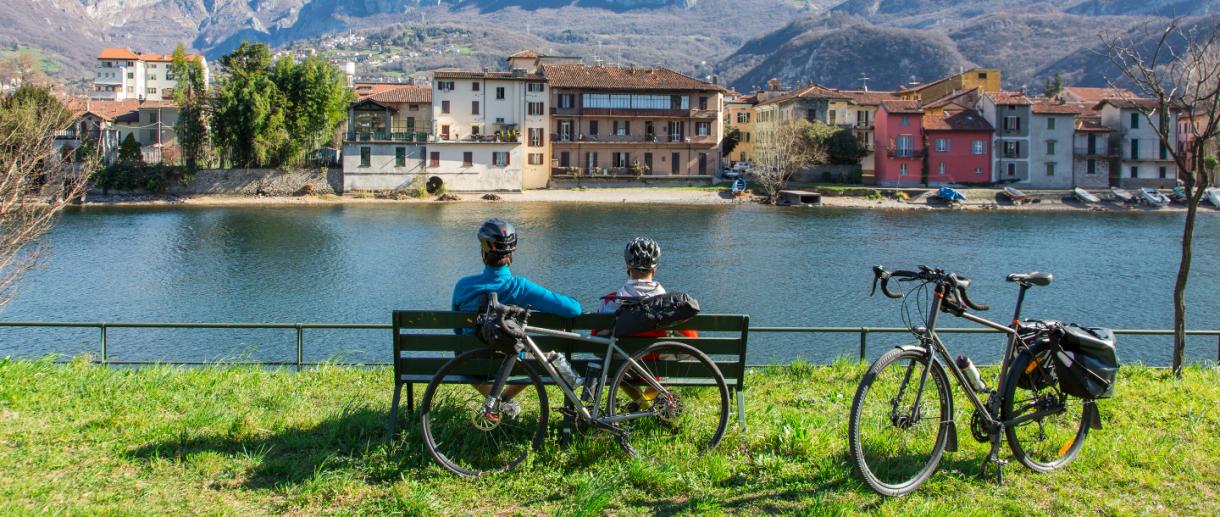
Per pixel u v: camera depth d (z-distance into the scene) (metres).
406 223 64.75
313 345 25.66
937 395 5.81
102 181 80.50
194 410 7.15
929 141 94.19
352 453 5.93
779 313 32.75
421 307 34.00
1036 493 5.50
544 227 62.22
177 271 42.12
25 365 8.38
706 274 42.38
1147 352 25.38
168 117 99.19
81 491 5.29
